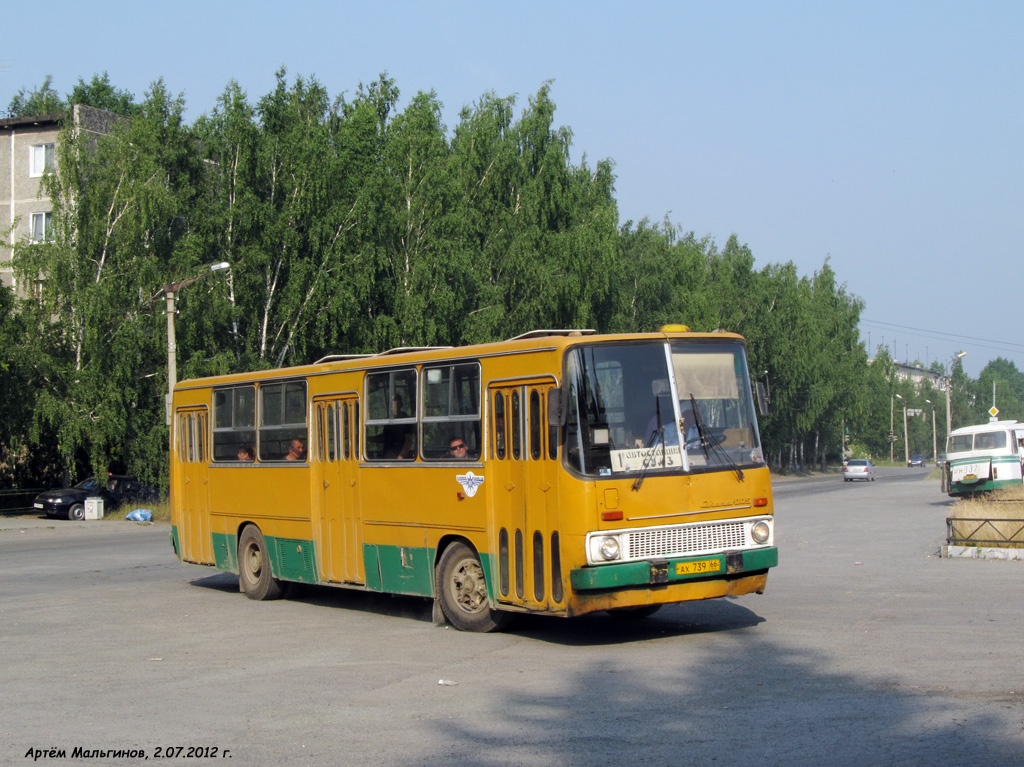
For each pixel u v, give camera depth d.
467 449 11.36
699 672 8.81
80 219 37.47
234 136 38.62
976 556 17.19
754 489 10.70
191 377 36.16
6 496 42.34
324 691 8.52
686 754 6.35
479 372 11.22
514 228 48.28
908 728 6.77
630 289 57.28
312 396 14.01
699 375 10.70
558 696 8.09
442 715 7.58
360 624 12.42
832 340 88.56
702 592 10.27
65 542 28.27
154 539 28.66
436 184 43.59
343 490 13.35
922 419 150.88
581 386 10.11
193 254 37.16
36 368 37.72
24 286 38.66
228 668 9.69
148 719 7.70
